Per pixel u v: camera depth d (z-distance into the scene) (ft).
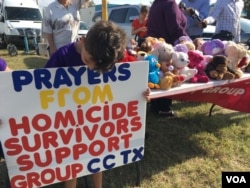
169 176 8.93
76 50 6.25
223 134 11.64
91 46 5.00
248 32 26.63
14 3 43.83
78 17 12.97
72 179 6.98
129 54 8.65
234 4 14.29
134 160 7.34
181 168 9.33
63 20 12.20
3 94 5.63
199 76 9.16
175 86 8.49
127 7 28.35
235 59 9.81
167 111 13.09
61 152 6.44
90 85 6.22
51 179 6.56
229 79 9.48
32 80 5.73
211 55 10.21
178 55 8.84
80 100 6.23
